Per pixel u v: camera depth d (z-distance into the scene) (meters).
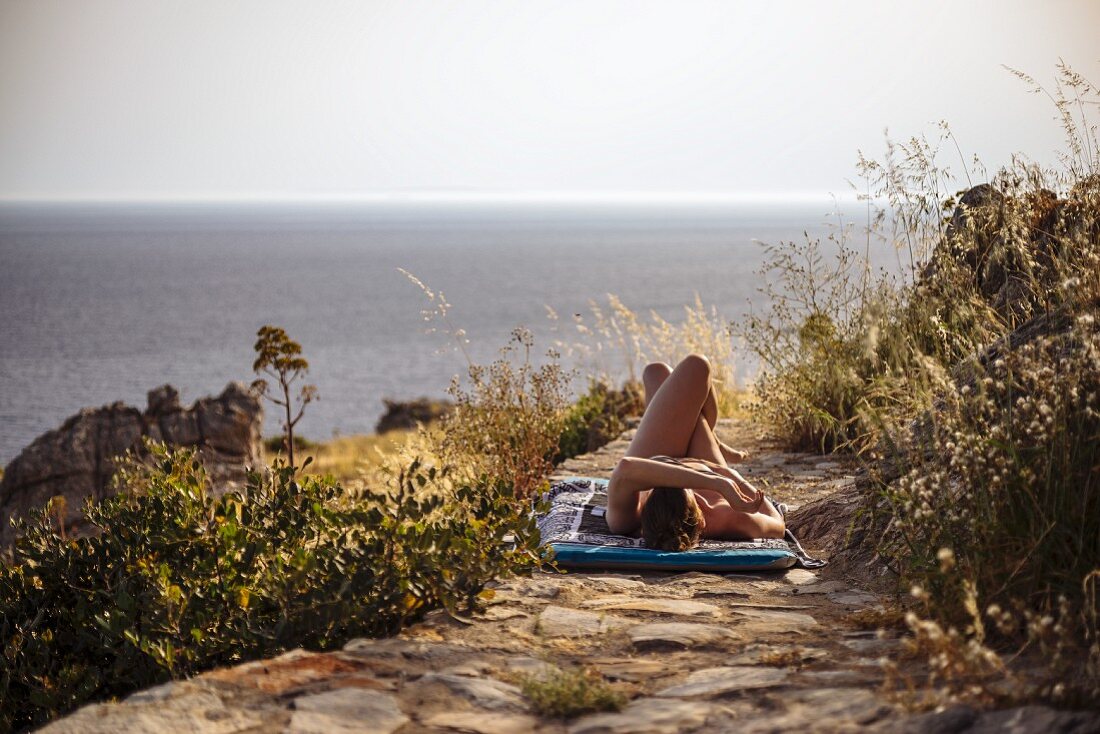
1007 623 2.88
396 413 28.28
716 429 9.03
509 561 3.94
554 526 5.05
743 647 3.20
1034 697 2.33
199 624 3.72
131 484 4.88
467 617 3.59
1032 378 3.30
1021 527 3.04
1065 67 4.79
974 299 4.69
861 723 2.31
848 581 4.20
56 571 4.39
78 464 13.83
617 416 10.69
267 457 18.78
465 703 2.66
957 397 3.56
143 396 50.47
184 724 2.44
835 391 7.04
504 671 2.96
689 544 4.55
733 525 4.82
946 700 2.35
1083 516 2.93
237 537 4.08
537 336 57.81
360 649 3.12
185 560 4.15
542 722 2.53
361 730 2.45
